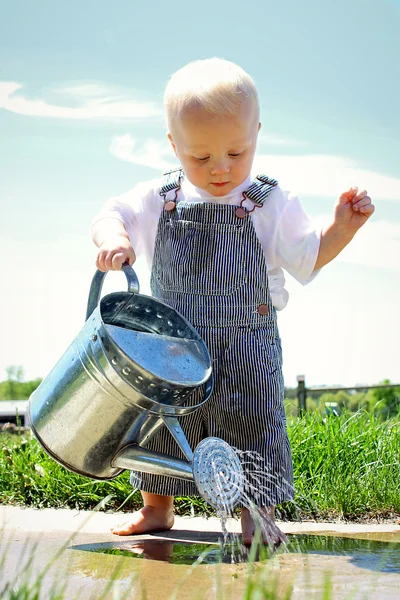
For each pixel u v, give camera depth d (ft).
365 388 17.74
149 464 7.07
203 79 7.89
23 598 4.71
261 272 8.18
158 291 8.43
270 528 7.46
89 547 7.27
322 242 8.34
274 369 8.06
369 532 8.09
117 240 8.01
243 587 5.74
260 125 8.39
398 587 5.70
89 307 7.86
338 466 9.82
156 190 8.73
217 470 6.73
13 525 8.35
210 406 7.95
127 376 6.89
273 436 7.88
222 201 8.43
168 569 6.35
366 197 8.31
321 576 6.05
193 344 7.64
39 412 7.51
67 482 9.60
